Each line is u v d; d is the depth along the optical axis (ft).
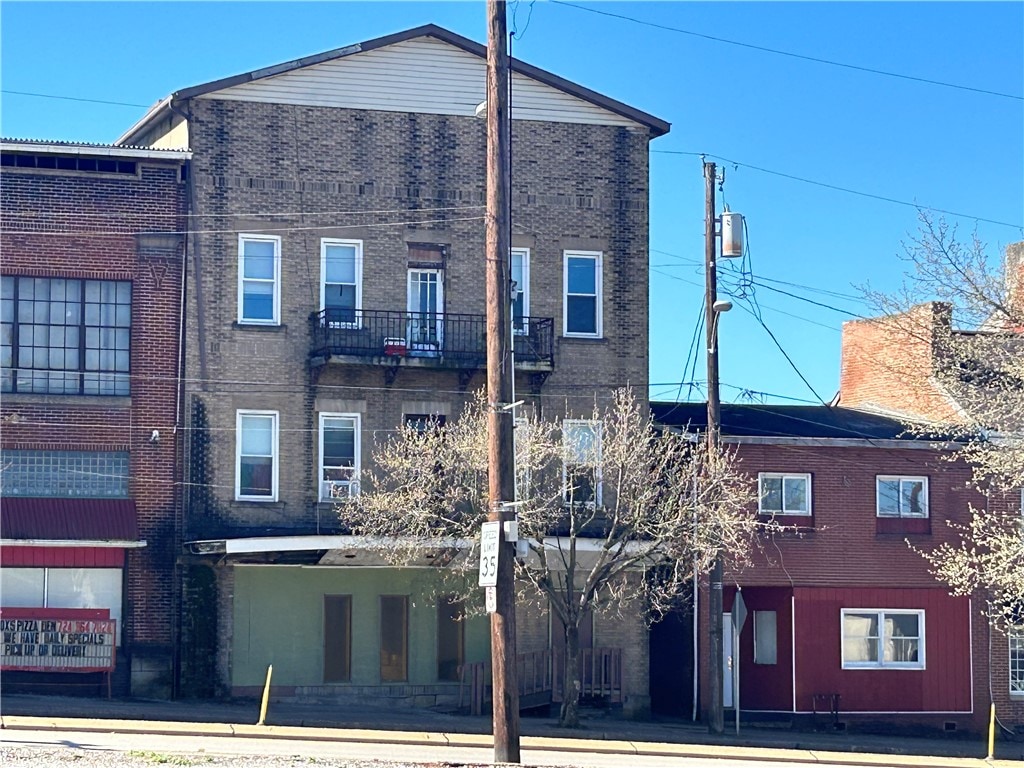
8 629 104.83
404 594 114.52
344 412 114.32
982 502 123.54
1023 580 100.89
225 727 88.74
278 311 113.91
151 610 109.70
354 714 104.42
